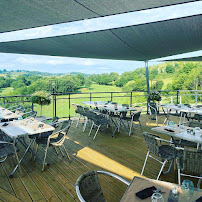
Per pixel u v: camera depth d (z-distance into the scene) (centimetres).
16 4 263
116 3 268
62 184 291
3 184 289
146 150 431
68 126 360
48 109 1616
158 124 676
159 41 475
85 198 171
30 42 479
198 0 263
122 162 368
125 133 562
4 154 294
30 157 387
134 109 546
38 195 263
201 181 296
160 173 300
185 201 150
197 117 594
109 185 290
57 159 378
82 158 384
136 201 151
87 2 262
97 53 627
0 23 343
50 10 288
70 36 428
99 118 555
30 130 327
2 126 352
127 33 409
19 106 591
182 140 373
